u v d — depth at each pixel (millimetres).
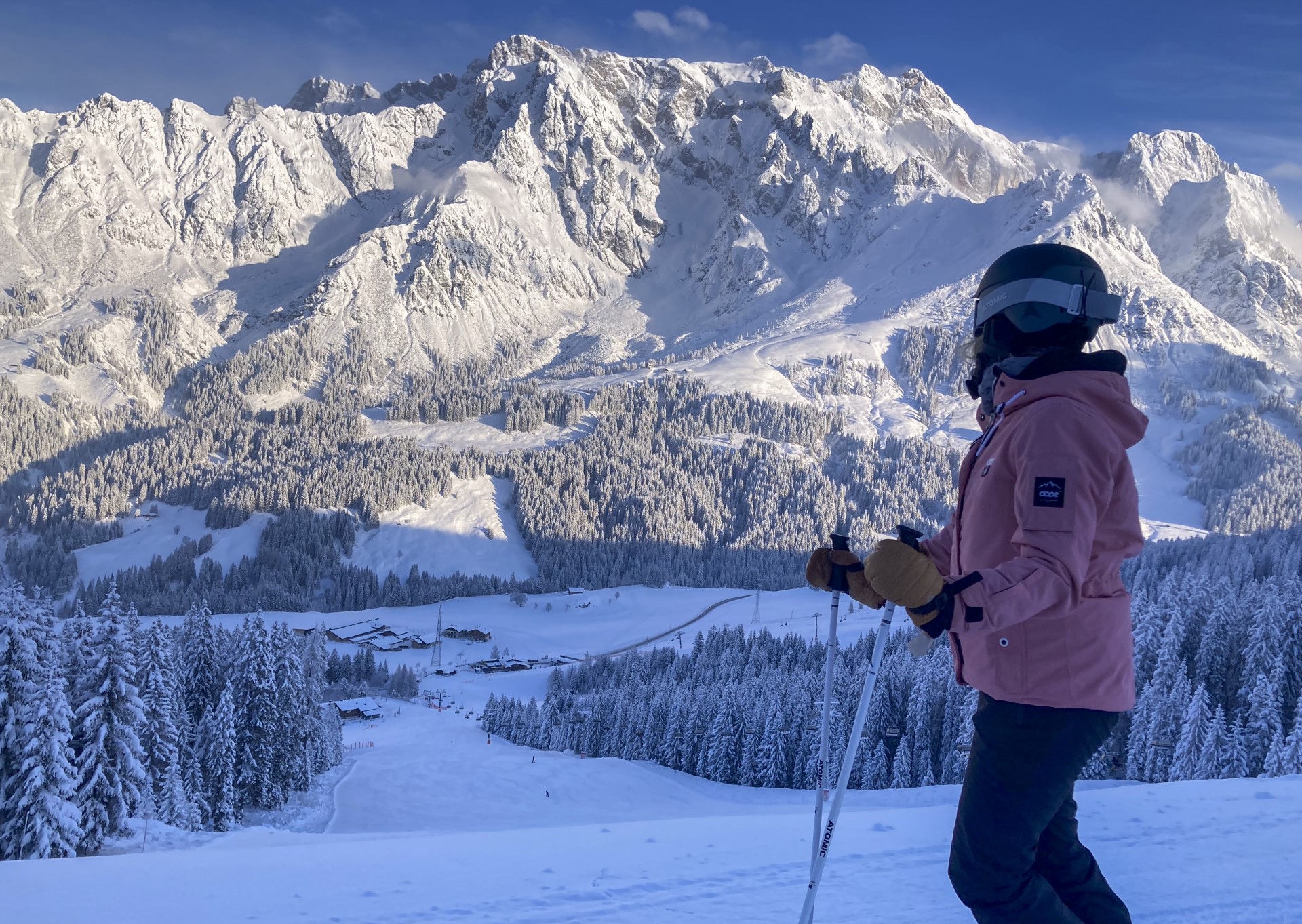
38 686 25656
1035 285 2441
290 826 43312
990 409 2666
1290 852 5930
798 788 58406
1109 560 2381
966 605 2162
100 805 27641
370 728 96188
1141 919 4742
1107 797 7641
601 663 111000
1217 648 51156
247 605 166500
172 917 4918
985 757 2566
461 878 5660
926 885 5398
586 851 6477
